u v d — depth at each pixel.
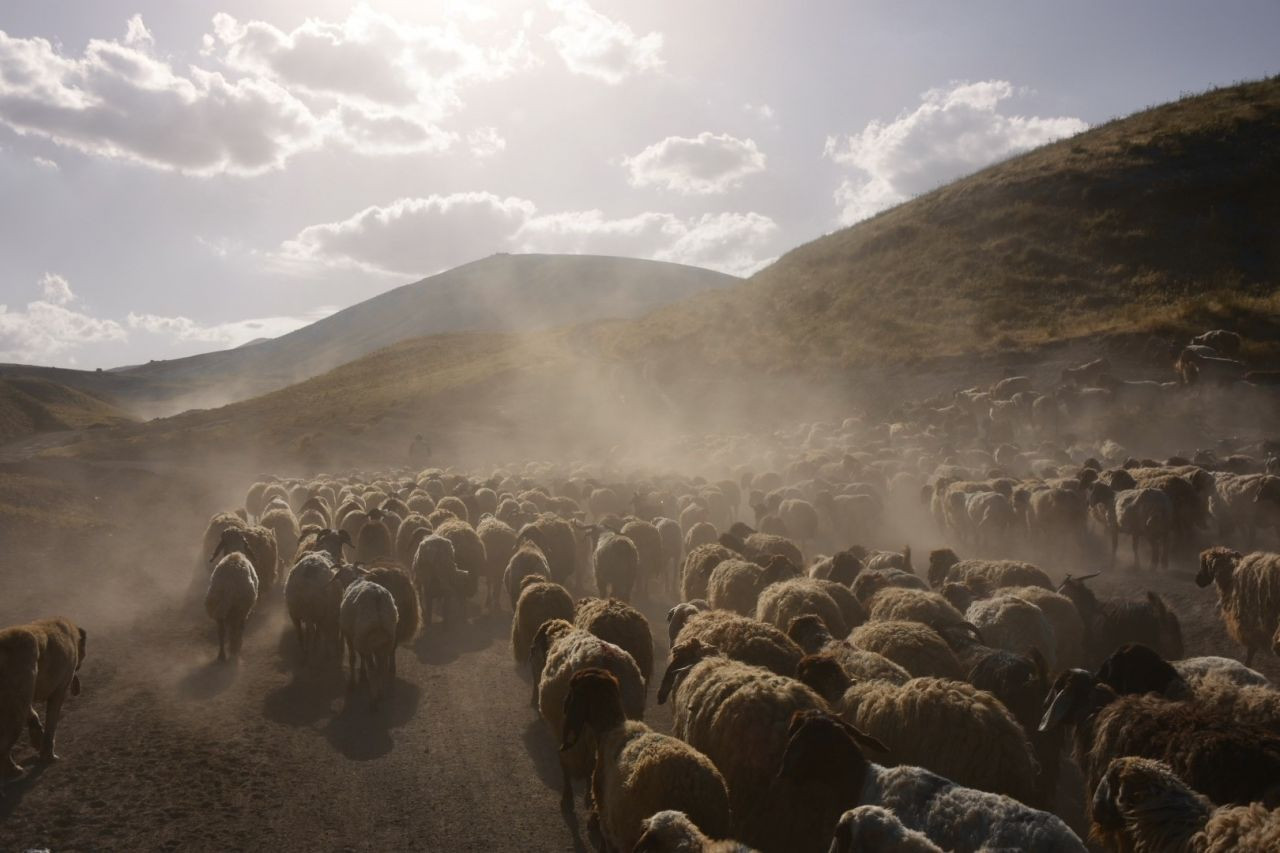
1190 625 15.56
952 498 23.05
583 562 22.44
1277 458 24.39
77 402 144.12
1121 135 65.62
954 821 6.15
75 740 11.19
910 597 11.62
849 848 5.84
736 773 7.82
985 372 44.22
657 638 16.56
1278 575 12.55
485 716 12.40
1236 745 7.00
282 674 14.14
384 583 14.68
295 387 86.62
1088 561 20.33
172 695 12.98
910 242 62.78
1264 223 51.09
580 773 9.53
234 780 10.17
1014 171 66.25
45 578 20.06
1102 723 8.09
